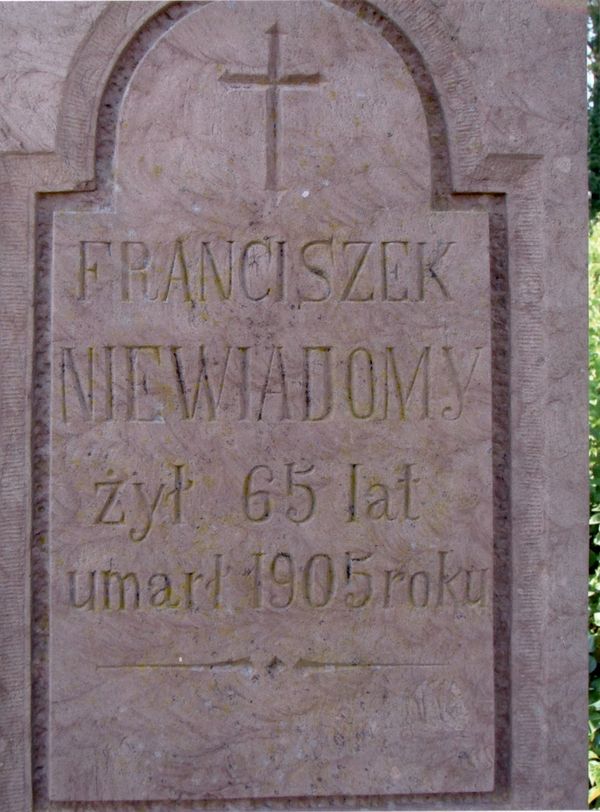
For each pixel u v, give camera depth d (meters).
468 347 2.74
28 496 2.73
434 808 2.76
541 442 2.78
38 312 2.73
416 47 2.74
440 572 2.75
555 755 2.80
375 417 2.73
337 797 2.76
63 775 2.73
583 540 2.79
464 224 2.74
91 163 2.71
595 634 3.87
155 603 2.73
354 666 2.74
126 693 2.73
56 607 2.72
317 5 2.71
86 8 2.71
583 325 2.78
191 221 2.71
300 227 2.72
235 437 2.72
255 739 2.74
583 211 2.77
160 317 2.71
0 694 2.73
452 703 2.75
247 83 2.71
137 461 2.72
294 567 2.73
